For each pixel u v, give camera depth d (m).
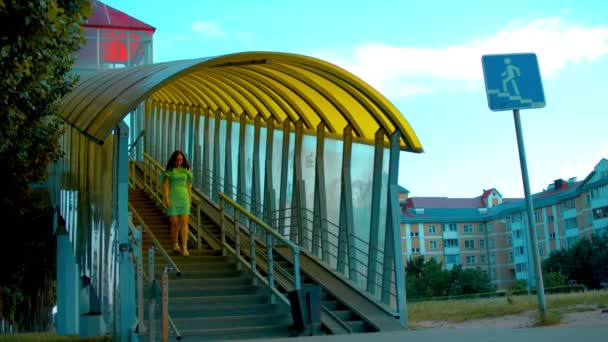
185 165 12.34
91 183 11.91
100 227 10.72
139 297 8.54
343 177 13.16
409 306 15.61
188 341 9.02
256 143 16.22
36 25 8.70
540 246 94.50
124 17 33.94
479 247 109.50
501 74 9.73
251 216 11.34
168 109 23.09
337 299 11.23
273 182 15.52
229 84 14.82
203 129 19.88
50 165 19.23
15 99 9.70
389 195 11.68
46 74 9.91
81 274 12.98
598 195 80.88
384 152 12.29
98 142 9.35
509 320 10.35
